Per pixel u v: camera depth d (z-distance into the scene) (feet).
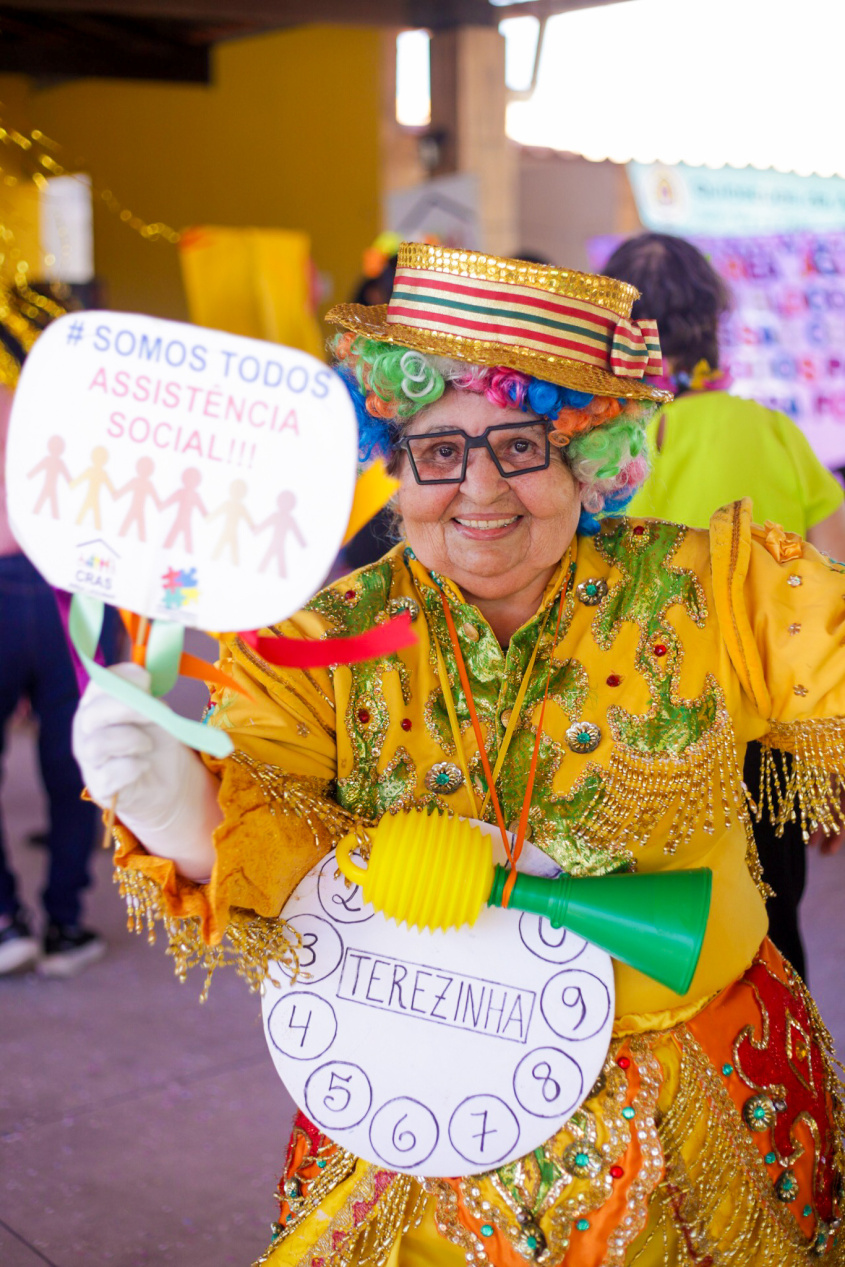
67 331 3.83
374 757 4.69
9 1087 10.12
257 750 4.53
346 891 4.50
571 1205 4.43
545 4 23.48
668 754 4.67
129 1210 8.52
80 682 4.46
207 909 4.07
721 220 23.81
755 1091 4.69
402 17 23.98
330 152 29.17
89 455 3.84
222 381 3.77
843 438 21.57
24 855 15.23
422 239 24.30
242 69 27.89
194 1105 9.86
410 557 5.01
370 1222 4.63
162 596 3.84
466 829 4.39
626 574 4.87
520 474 4.49
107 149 27.58
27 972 12.28
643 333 4.75
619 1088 4.49
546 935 4.44
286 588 3.78
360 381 4.77
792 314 21.24
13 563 11.32
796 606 4.77
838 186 24.03
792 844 6.82
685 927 4.33
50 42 25.30
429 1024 4.41
